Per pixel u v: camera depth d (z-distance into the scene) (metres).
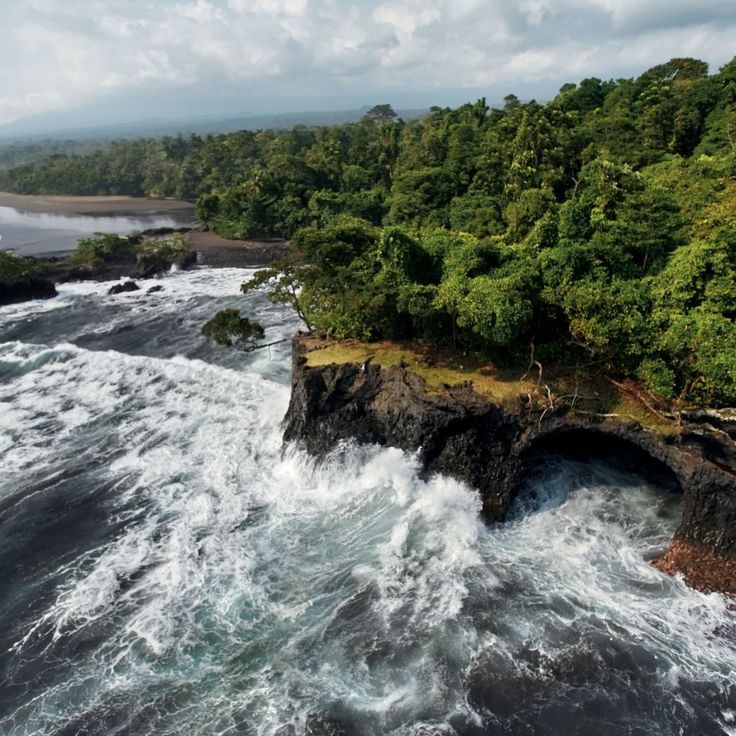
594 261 28.88
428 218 75.38
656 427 24.81
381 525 26.00
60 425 36.22
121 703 18.44
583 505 26.70
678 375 25.73
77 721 17.95
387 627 20.72
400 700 18.14
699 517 23.45
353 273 33.19
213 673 19.31
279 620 21.27
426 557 23.97
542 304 28.89
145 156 182.00
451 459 27.38
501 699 18.09
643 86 82.75
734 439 22.98
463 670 19.03
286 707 18.03
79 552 25.25
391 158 109.75
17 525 27.14
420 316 30.36
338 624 20.95
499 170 72.50
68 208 147.00
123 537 26.03
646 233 30.56
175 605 22.12
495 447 26.91
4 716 18.25
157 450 33.00
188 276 75.12
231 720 17.72
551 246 32.66
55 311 60.28
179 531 26.16
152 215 134.25
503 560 23.80
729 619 20.86
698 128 68.06
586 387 27.61
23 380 42.94
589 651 19.58
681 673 18.81
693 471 23.42
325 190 98.00
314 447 30.16
